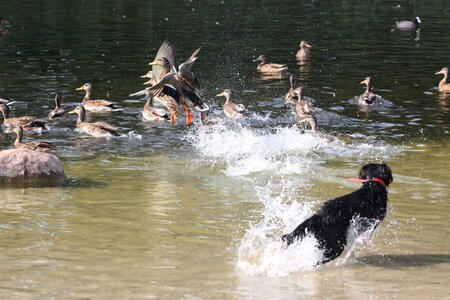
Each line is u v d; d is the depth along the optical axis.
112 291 9.53
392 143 18.88
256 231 12.06
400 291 9.66
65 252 10.95
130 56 30.84
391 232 12.07
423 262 10.74
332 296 9.47
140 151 17.97
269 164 16.75
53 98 23.66
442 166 16.62
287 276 10.22
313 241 10.53
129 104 23.28
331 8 50.03
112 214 12.89
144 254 10.94
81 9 46.31
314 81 27.36
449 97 24.98
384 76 28.39
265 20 43.44
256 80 27.56
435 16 47.22
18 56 30.45
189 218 12.75
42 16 42.81
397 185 15.01
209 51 32.97
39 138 19.27
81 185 14.79
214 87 26.16
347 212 10.45
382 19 45.19
